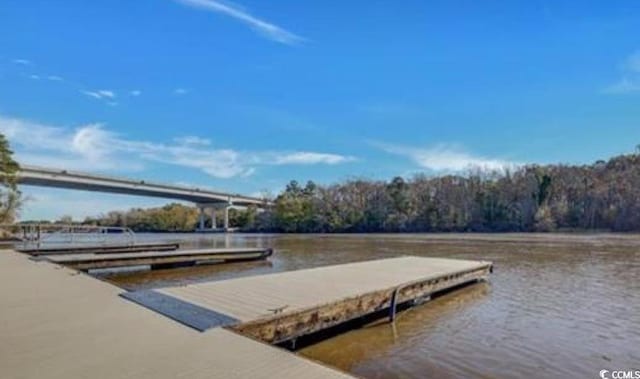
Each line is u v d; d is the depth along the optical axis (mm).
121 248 18266
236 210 68562
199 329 4367
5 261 11391
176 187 53938
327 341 6035
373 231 56062
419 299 8375
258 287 6941
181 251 16406
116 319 4770
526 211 50875
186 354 3592
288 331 5305
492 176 55938
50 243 21469
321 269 9578
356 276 8406
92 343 3889
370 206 57719
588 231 46688
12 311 5172
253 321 4840
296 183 67000
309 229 59062
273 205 64812
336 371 3240
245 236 48938
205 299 5906
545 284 10711
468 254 20000
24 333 4211
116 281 11992
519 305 8219
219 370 3234
